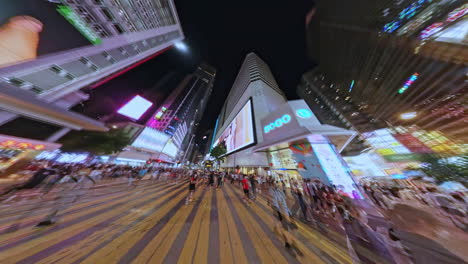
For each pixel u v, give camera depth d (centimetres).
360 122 3522
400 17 2181
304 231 598
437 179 1981
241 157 2755
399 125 2767
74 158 2009
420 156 2325
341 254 445
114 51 3055
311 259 418
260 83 3550
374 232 364
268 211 826
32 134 1869
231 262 387
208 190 1429
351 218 399
